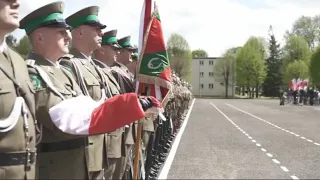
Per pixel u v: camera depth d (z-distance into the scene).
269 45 92.69
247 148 11.38
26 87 2.78
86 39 4.40
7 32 2.70
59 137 3.23
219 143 12.41
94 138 3.63
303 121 21.88
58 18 3.42
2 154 2.57
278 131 16.20
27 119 2.72
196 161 9.32
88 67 4.31
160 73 4.55
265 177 7.71
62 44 3.48
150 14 4.71
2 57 2.70
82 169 3.36
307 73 78.38
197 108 37.66
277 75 90.69
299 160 9.52
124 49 7.15
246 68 89.75
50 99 3.03
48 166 3.22
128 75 6.34
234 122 20.86
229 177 7.69
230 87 99.00
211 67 104.38
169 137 11.49
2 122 2.54
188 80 97.50
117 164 4.75
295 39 84.25
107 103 2.95
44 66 3.40
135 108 2.93
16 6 2.69
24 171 2.66
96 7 4.46
